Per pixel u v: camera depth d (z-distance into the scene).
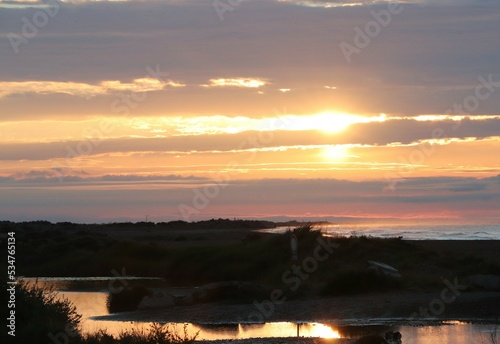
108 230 132.12
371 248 42.41
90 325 27.73
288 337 23.78
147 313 31.02
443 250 47.47
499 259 41.97
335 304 30.56
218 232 117.75
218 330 26.33
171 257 52.66
